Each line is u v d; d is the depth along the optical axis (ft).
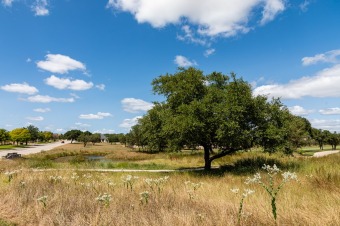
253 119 76.84
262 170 65.98
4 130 343.05
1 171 69.21
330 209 21.25
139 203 28.04
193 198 30.63
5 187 38.06
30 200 30.58
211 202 27.96
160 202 28.25
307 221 19.86
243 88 76.13
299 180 38.45
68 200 29.84
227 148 82.94
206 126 72.64
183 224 20.71
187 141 78.02
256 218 21.70
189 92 80.94
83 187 38.58
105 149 282.15
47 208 26.89
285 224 19.98
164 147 96.43
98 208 24.77
